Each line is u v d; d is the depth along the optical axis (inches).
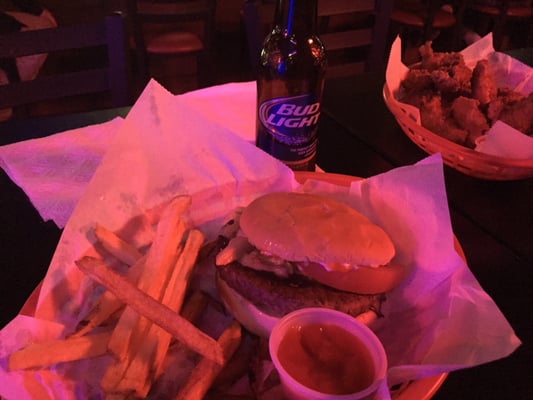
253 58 24.6
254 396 10.4
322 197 12.9
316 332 10.5
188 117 13.3
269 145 14.7
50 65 47.0
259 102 14.6
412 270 12.3
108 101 42.2
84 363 10.7
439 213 11.8
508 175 15.1
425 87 18.1
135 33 33.8
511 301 12.1
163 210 13.3
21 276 12.1
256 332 11.4
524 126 15.8
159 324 10.0
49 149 14.8
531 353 10.8
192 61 48.0
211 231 13.8
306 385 9.7
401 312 12.1
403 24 47.4
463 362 9.5
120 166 12.5
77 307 11.6
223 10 53.2
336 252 11.1
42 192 13.1
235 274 11.4
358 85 21.7
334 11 24.0
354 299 11.3
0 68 32.5
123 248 12.0
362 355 10.1
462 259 11.3
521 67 19.6
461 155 15.0
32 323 10.3
